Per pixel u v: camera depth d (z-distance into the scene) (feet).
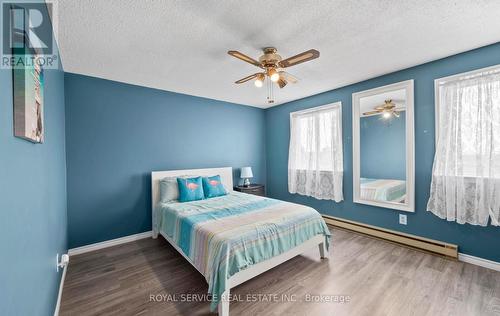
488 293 6.18
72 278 7.29
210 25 6.07
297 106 14.23
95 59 8.01
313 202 13.52
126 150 10.58
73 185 9.18
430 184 8.77
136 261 8.48
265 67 7.24
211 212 8.44
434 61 8.55
